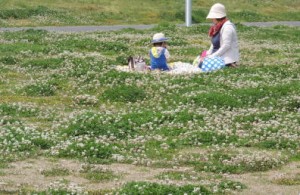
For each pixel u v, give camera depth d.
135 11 81.19
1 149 22.00
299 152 22.69
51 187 18.14
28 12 72.56
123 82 32.66
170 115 26.12
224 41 35.69
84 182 19.14
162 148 22.80
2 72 36.00
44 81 33.25
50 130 24.84
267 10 90.44
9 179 19.23
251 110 27.36
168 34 53.84
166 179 19.20
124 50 45.12
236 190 18.58
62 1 81.44
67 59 38.50
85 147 22.14
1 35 51.44
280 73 35.47
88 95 30.34
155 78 33.12
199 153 22.28
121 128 24.73
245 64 38.84
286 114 27.00
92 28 65.06
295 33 59.31
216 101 28.23
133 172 20.27
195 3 89.31
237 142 23.42
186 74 34.06
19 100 29.94
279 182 19.47
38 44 46.47
